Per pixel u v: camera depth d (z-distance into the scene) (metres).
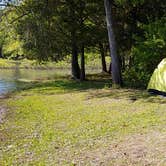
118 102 18.39
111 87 24.53
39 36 29.75
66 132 13.01
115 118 14.68
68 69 64.38
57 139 12.20
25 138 12.70
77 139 12.02
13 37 31.81
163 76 19.41
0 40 34.44
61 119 15.30
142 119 14.16
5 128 14.48
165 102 17.61
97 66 67.12
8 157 10.73
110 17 24.33
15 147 11.70
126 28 29.38
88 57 50.62
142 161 9.55
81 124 14.06
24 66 69.69
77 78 34.47
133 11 29.00
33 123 15.02
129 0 27.64
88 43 31.73
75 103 19.12
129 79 25.23
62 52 32.94
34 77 44.00
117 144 11.13
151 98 18.97
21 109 18.70
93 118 14.97
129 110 16.12
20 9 30.45
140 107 16.66
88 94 22.06
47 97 22.33
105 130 12.89
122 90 22.62
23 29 29.66
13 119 16.22
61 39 30.80
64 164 9.82
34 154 10.84
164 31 22.28
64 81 32.38
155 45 22.45
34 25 29.58
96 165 9.57
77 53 34.50
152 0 27.52
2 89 30.14
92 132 12.75
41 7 29.86
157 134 11.85
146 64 23.28
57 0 30.14
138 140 11.36
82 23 31.08
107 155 10.23
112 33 24.41
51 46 30.73
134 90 22.34
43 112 17.28
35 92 25.50
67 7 30.55
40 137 12.64
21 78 42.81
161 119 13.95
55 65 68.19
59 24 30.48
